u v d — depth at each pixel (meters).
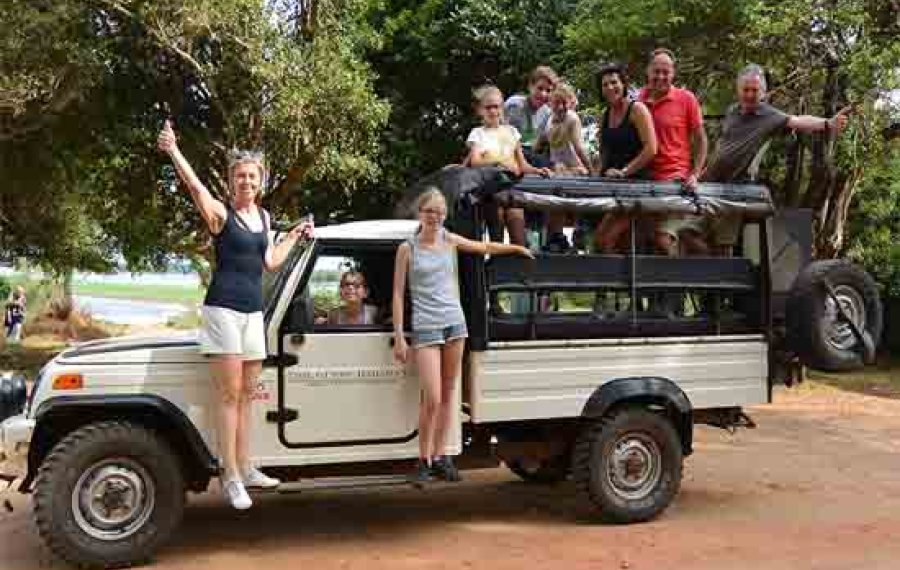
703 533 7.10
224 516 7.65
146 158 17.08
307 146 14.32
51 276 27.34
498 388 6.96
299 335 6.53
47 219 21.03
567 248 7.59
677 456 7.48
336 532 7.16
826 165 15.46
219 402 6.25
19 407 6.72
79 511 6.07
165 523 6.24
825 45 14.89
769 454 10.51
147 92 15.76
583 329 7.27
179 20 13.27
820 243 16.56
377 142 16.80
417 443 6.82
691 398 7.57
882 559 6.42
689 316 7.70
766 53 15.12
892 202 19.00
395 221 7.15
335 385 6.62
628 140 7.93
